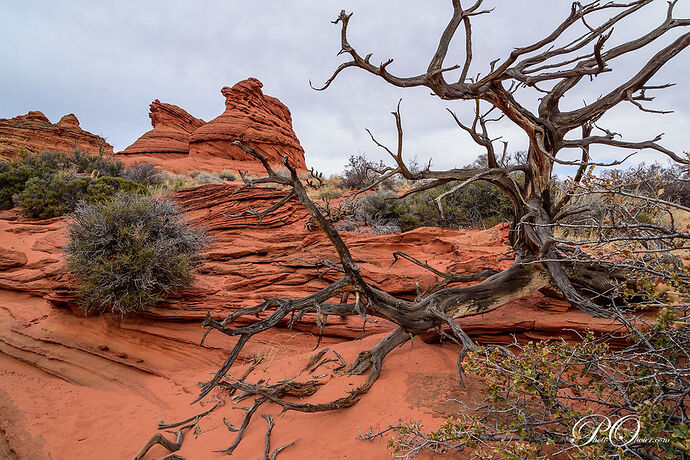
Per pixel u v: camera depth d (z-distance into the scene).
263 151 39.28
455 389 4.18
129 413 5.45
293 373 5.27
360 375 4.72
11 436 5.08
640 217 6.27
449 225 13.28
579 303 4.55
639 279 2.89
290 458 3.66
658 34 3.88
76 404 5.78
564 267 5.13
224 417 4.86
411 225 13.64
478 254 8.17
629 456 2.24
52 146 41.84
